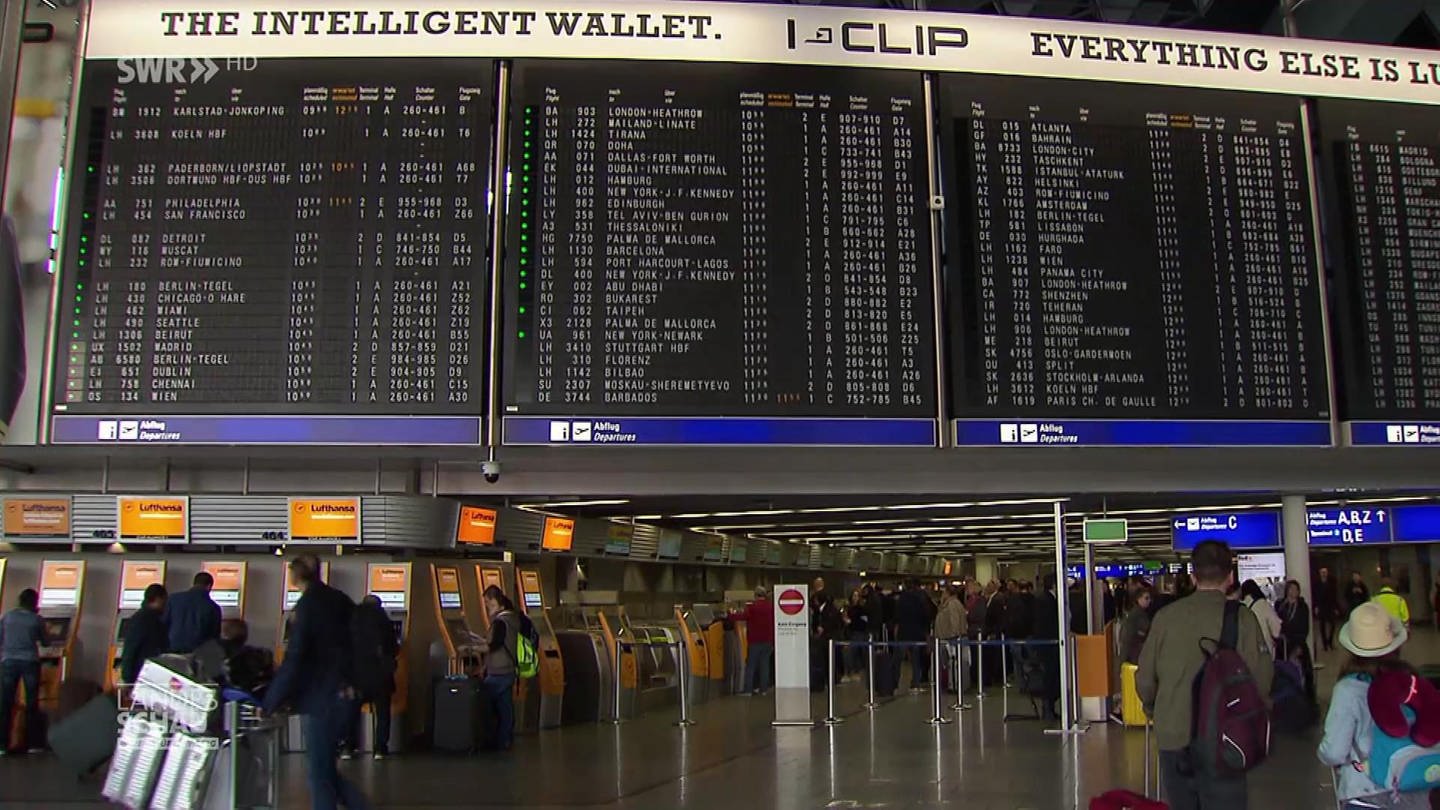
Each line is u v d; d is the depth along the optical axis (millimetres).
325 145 8469
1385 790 4277
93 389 8188
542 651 13180
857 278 8555
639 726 13391
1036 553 39438
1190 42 9164
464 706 10781
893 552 37031
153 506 10672
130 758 6219
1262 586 19625
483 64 8594
